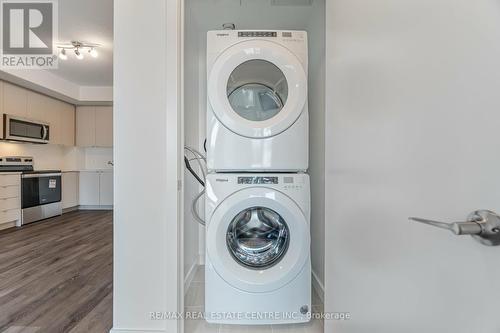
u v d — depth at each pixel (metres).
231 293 1.53
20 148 4.77
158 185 1.46
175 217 1.45
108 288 2.13
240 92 1.69
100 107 5.67
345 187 1.07
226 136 1.57
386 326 0.80
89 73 4.55
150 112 1.46
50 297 1.99
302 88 1.58
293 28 2.34
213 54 1.59
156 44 1.46
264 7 2.04
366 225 0.91
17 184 4.21
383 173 0.81
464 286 0.54
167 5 1.45
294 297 1.55
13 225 4.20
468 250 0.53
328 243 1.25
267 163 1.57
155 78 1.46
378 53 0.83
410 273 0.69
